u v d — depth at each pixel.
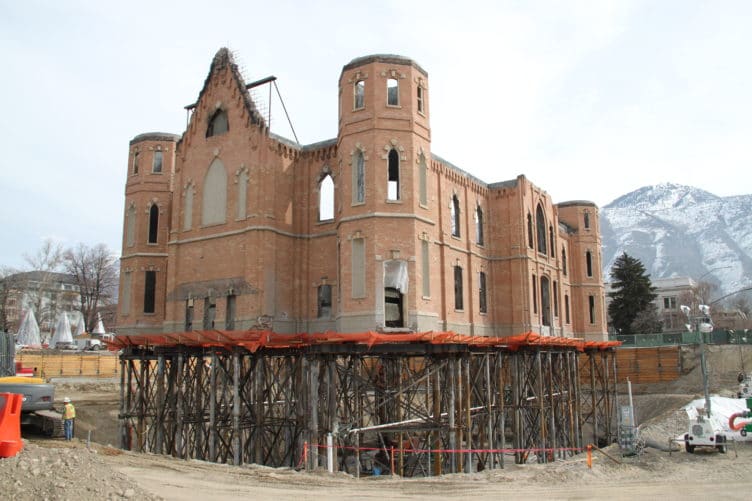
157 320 46.31
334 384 27.30
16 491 13.80
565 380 41.56
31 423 30.55
